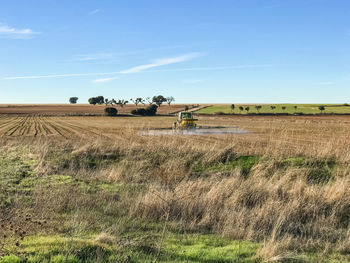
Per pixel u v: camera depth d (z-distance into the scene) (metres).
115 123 69.19
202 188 11.37
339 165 14.67
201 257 6.21
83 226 7.73
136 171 14.32
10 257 5.57
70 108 184.75
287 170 13.67
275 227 7.81
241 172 14.42
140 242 6.81
